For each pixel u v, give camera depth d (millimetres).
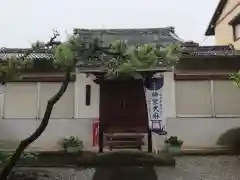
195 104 16078
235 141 15523
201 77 16094
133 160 12781
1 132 16094
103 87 15125
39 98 16297
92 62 13328
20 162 12664
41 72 16438
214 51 17453
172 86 16016
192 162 13273
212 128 15906
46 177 10898
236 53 16906
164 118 15000
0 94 16328
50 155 14453
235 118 15938
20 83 16344
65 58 7129
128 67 7367
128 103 15070
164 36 17125
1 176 7859
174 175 11219
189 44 18125
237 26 20391
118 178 10859
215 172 11633
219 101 16094
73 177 10961
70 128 15977
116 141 14953
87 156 13586
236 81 13430
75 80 16141
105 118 15000
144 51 7098
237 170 11898
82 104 16062
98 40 7344
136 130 14922
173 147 14883
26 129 16125
